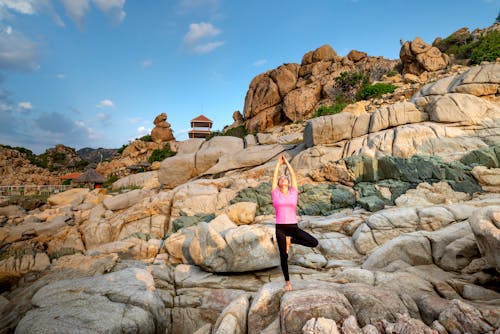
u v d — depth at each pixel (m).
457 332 3.37
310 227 9.23
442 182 10.09
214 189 13.40
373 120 13.62
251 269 6.92
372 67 39.56
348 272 5.57
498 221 4.20
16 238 12.18
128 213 12.84
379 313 3.86
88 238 12.10
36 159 69.69
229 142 19.17
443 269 5.72
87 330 4.16
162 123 53.84
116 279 5.87
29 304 6.12
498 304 4.05
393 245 6.33
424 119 12.84
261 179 13.80
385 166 11.32
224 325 4.12
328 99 37.41
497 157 10.09
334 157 13.34
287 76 41.22
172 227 11.75
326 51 43.75
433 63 31.86
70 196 20.48
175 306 6.69
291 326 3.61
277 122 40.62
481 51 28.14
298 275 6.73
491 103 11.91
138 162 47.78
